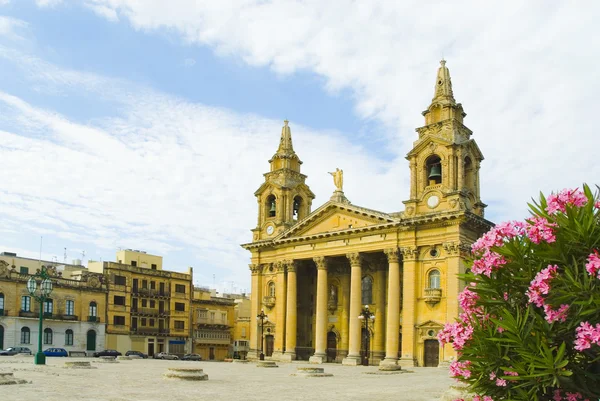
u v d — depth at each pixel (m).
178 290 107.25
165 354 93.50
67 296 91.19
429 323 64.69
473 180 69.12
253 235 86.81
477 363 11.62
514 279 11.47
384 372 53.19
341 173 76.94
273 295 83.50
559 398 10.80
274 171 86.88
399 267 69.25
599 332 9.72
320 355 74.31
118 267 98.44
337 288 79.62
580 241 10.55
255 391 32.06
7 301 84.25
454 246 63.94
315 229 77.88
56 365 50.94
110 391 29.38
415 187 69.06
